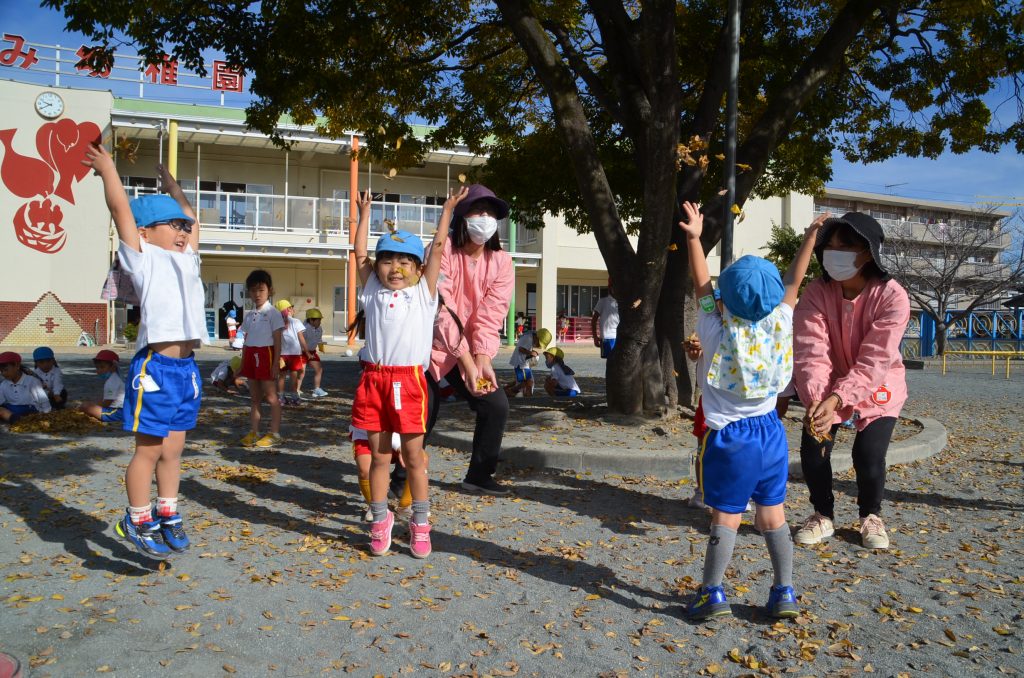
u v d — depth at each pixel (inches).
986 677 111.7
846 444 278.8
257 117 402.9
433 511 198.4
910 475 257.3
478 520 191.6
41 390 331.9
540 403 408.8
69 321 1016.9
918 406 477.7
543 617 131.6
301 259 1194.0
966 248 1298.0
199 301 156.6
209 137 1044.5
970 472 265.1
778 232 1031.6
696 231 143.8
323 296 1229.1
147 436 147.1
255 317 280.7
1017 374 818.8
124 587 139.8
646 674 111.6
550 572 154.8
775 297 129.0
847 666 114.8
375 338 160.1
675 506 209.9
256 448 278.1
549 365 456.1
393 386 157.5
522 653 117.3
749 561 163.2
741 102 448.5
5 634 118.2
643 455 245.0
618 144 485.4
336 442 295.0
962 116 455.8
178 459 155.3
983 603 141.3
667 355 346.0
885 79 459.5
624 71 354.9
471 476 220.1
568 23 431.8
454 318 197.0
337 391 493.4
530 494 220.7
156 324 146.4
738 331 131.0
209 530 176.2
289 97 391.5
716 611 129.9
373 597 138.6
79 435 298.8
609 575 153.5
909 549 174.6
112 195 144.6
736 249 1343.5
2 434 298.5
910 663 116.0
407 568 155.3
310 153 1115.9
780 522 133.0
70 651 113.3
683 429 307.4
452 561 160.4
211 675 107.7
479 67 462.9
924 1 411.8
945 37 427.2
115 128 1017.5
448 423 327.0
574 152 322.7
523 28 315.0
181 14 345.7
